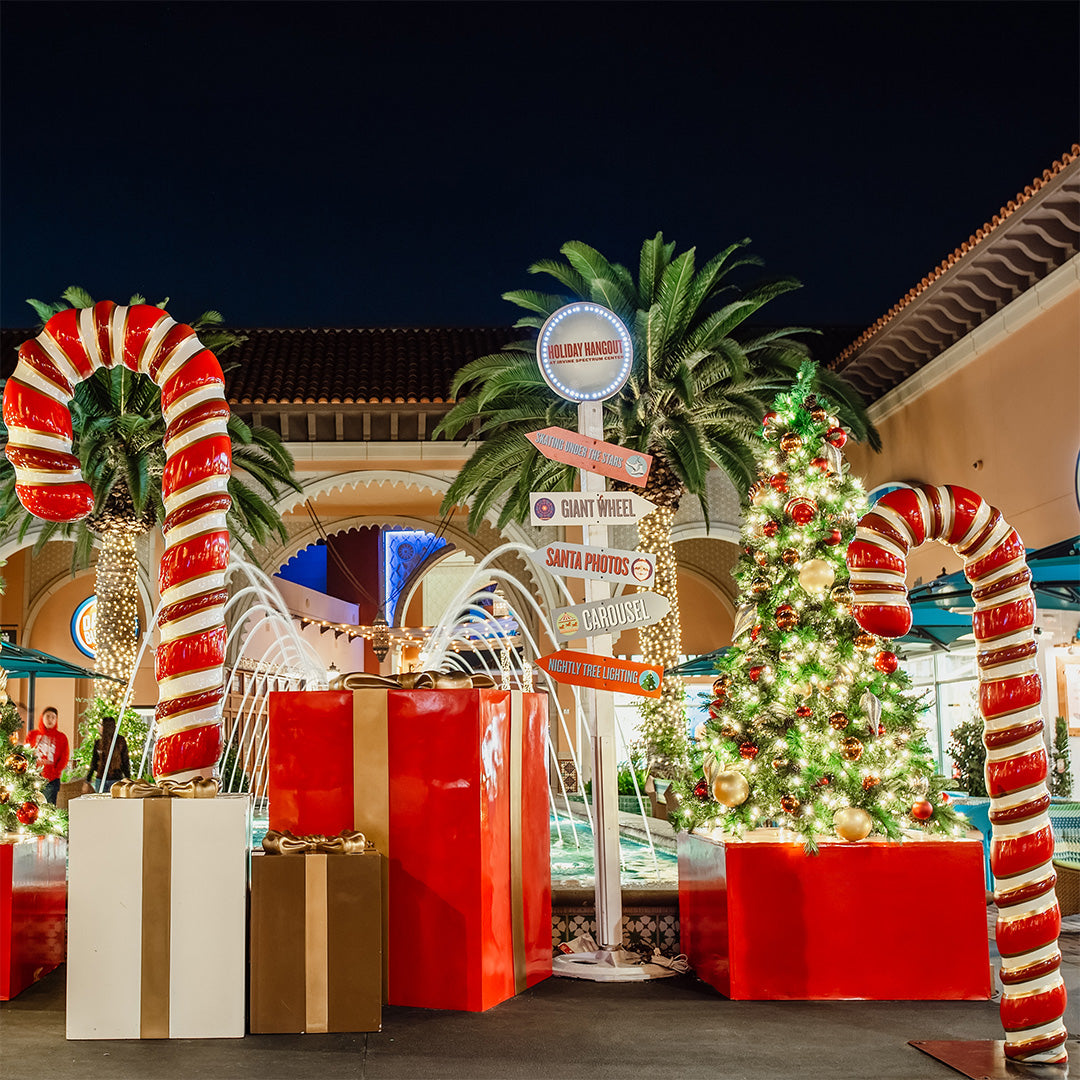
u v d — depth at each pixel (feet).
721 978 17.65
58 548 86.63
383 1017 15.94
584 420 20.75
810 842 17.54
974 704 51.55
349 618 108.37
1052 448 46.29
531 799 18.79
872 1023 15.89
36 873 18.52
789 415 20.54
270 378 72.49
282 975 15.05
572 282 51.96
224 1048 14.29
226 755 59.06
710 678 83.71
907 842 17.66
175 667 16.55
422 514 84.94
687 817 20.59
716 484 74.74
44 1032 15.14
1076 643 43.06
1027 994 14.11
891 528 15.07
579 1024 15.71
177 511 16.79
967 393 54.34
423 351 77.97
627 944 21.17
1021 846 14.56
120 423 53.72
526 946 18.15
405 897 16.75
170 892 14.96
